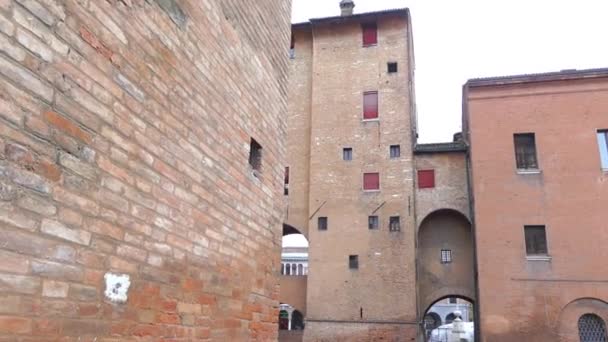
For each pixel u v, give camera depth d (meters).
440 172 27.41
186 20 4.94
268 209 6.84
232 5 6.06
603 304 21.30
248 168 6.25
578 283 21.67
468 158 26.84
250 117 6.42
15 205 2.86
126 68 3.96
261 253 6.49
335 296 26.38
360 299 26.02
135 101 4.04
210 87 5.36
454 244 26.84
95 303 3.45
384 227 26.89
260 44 6.94
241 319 5.77
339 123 29.34
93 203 3.49
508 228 22.94
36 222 3.00
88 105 3.50
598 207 22.34
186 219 4.69
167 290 4.32
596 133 23.28
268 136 7.03
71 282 3.24
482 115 24.69
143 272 4.00
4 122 2.82
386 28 30.56
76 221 3.32
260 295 6.38
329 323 26.00
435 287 26.45
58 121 3.22
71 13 3.39
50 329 3.05
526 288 22.06
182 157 4.70
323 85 30.31
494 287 22.34
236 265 5.72
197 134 5.00
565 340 21.20
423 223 27.42
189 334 4.64
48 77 3.16
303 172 29.56
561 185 22.98
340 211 27.75
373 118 29.08
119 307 3.70
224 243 5.45
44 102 3.11
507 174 23.64
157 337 4.14
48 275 3.06
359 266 26.56
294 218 28.86
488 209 23.39
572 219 22.45
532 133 24.03
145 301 4.01
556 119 23.84
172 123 4.56
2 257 2.76
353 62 30.39
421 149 27.83
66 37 3.33
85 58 3.50
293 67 31.75
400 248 26.34
